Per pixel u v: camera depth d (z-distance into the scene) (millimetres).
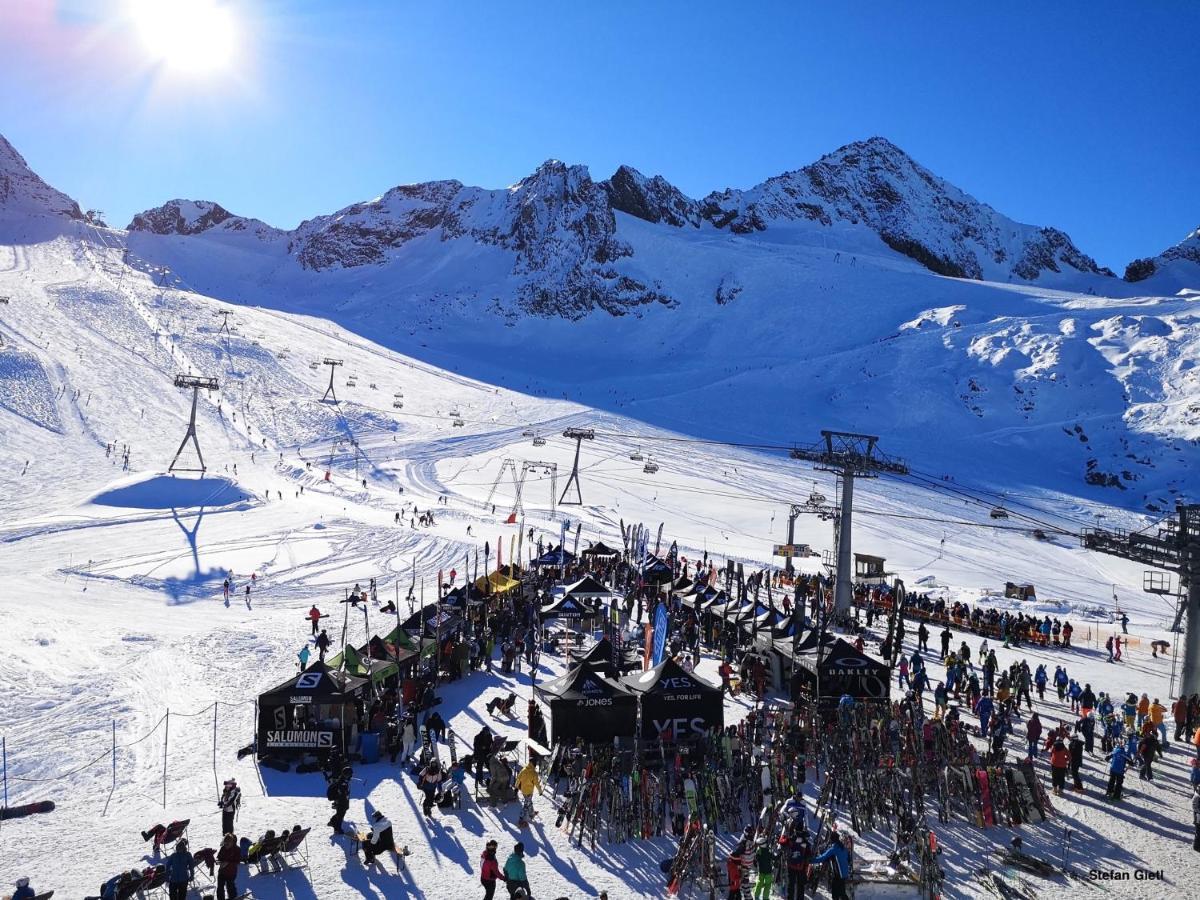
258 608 41750
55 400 99688
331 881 15031
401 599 44531
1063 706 27625
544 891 14859
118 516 64062
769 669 28234
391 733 21422
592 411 135250
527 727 23359
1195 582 28781
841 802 18609
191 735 23188
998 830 17844
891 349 178375
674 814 17500
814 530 76250
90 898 13648
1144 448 131625
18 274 184125
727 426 137750
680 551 63344
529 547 58875
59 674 28438
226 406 114500
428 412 128625
